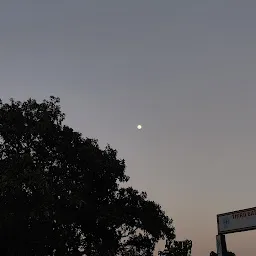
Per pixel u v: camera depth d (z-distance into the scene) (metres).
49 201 27.52
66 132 33.56
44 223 28.69
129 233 35.16
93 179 33.44
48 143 32.56
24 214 27.41
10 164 28.16
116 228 34.03
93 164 32.75
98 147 35.75
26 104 33.22
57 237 29.39
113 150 36.09
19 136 31.58
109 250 33.44
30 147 31.81
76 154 32.69
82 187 31.14
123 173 35.62
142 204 35.75
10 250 28.45
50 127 31.88
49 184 28.73
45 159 31.39
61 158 32.47
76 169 32.97
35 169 29.20
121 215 33.66
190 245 38.59
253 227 21.75
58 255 30.22
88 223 32.72
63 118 34.09
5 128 31.44
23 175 26.97
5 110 32.44
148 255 35.47
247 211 22.47
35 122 32.41
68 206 30.06
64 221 29.41
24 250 28.55
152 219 35.22
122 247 34.97
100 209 32.28
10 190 26.86
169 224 37.09
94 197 33.88
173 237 37.12
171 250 38.22
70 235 31.19
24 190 27.56
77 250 32.03
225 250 23.33
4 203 27.30
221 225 23.81
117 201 35.19
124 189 36.03
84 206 30.59
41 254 29.33
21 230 27.77
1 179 26.89
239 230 22.52
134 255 35.09
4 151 31.34
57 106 33.97
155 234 35.22
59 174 31.50
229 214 23.53
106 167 33.91
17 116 31.86
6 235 27.80
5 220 26.66
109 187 34.41
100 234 33.50
